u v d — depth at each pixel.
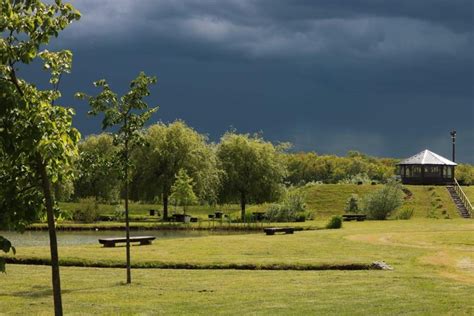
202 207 103.69
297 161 192.25
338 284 22.83
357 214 73.62
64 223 68.38
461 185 104.00
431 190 88.69
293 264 28.42
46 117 9.74
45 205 10.80
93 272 27.20
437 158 102.88
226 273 26.73
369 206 71.50
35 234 57.00
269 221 71.00
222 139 88.94
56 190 70.19
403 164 103.19
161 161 80.88
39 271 27.39
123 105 22.22
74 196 95.12
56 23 10.19
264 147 86.38
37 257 31.03
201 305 18.83
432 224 59.19
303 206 75.31
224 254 33.41
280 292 21.09
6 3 9.63
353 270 27.44
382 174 179.50
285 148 88.31
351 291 21.12
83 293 21.38
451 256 32.22
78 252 33.56
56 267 10.66
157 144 80.31
